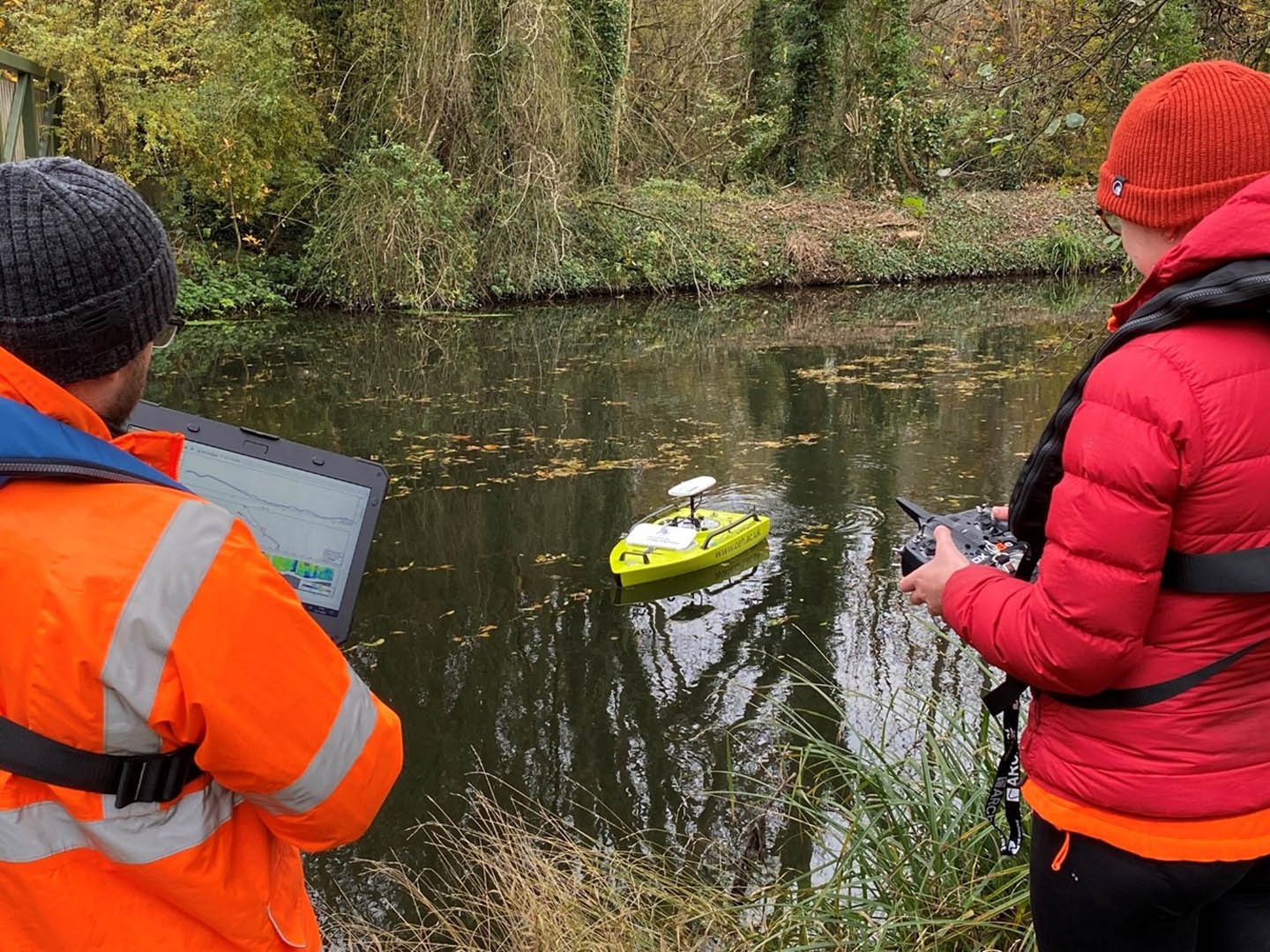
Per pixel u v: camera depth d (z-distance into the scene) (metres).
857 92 21.48
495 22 16.16
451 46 15.88
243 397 11.20
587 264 18.16
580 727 5.16
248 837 1.14
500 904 3.34
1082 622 1.31
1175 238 1.41
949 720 3.30
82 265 1.03
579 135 17.92
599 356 13.60
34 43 13.22
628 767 4.80
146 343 1.11
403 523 7.73
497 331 15.23
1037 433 9.79
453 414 10.62
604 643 6.02
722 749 4.92
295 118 15.78
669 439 9.78
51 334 1.03
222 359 13.13
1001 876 2.50
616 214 18.58
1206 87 1.36
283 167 16.05
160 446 1.13
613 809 4.46
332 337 14.61
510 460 9.14
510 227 17.00
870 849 2.83
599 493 8.36
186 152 15.30
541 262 17.36
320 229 16.19
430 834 4.31
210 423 1.54
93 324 1.04
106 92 14.22
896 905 2.50
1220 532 1.28
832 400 11.14
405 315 16.23
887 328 15.66
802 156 22.12
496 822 3.80
